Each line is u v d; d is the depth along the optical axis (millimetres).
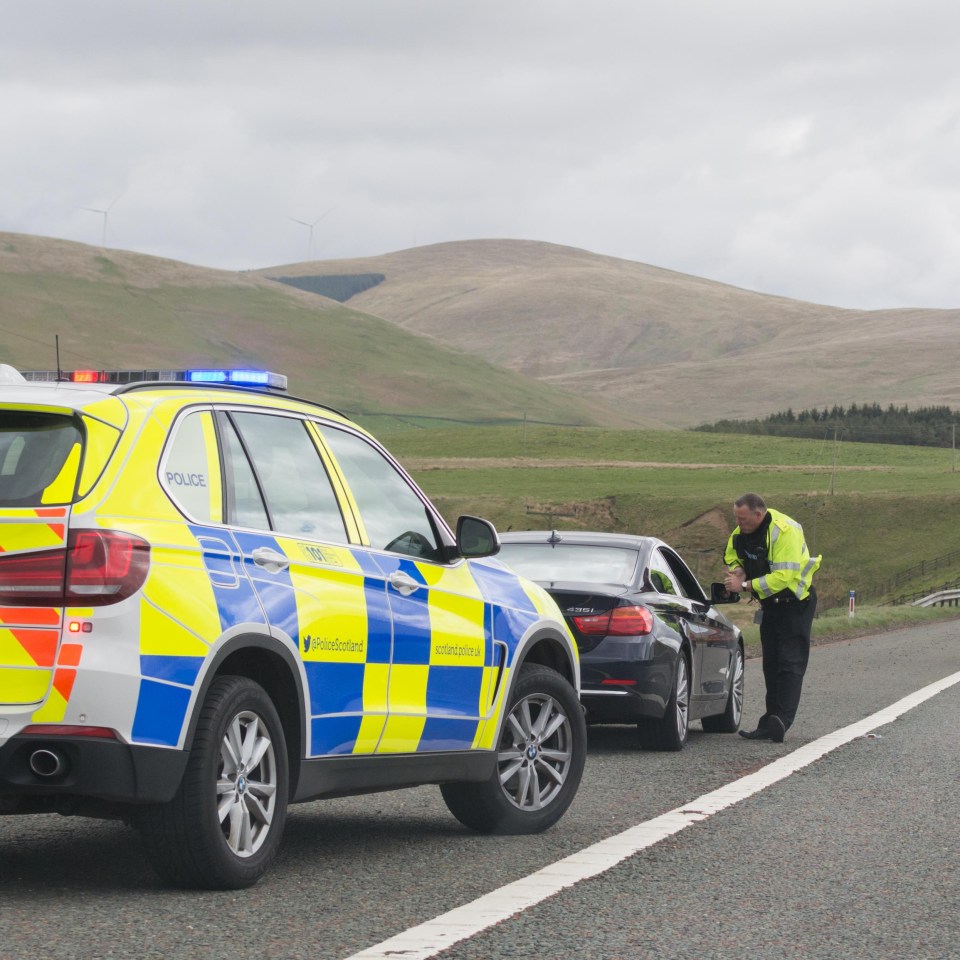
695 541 160625
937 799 12414
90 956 6789
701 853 9914
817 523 157125
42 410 7969
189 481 8375
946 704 20891
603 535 18078
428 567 10219
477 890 8578
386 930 7465
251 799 8344
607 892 8586
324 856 9633
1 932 7227
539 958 7008
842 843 10344
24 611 7488
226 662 8500
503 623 10867
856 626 46719
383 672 9414
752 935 7617
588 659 16109
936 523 154125
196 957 6828
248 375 9516
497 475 197250
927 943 7539
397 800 12547
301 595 8727
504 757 10844
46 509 7617
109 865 9023
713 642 18391
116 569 7570
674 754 16188
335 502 9562
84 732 7422
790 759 15164
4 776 7414
